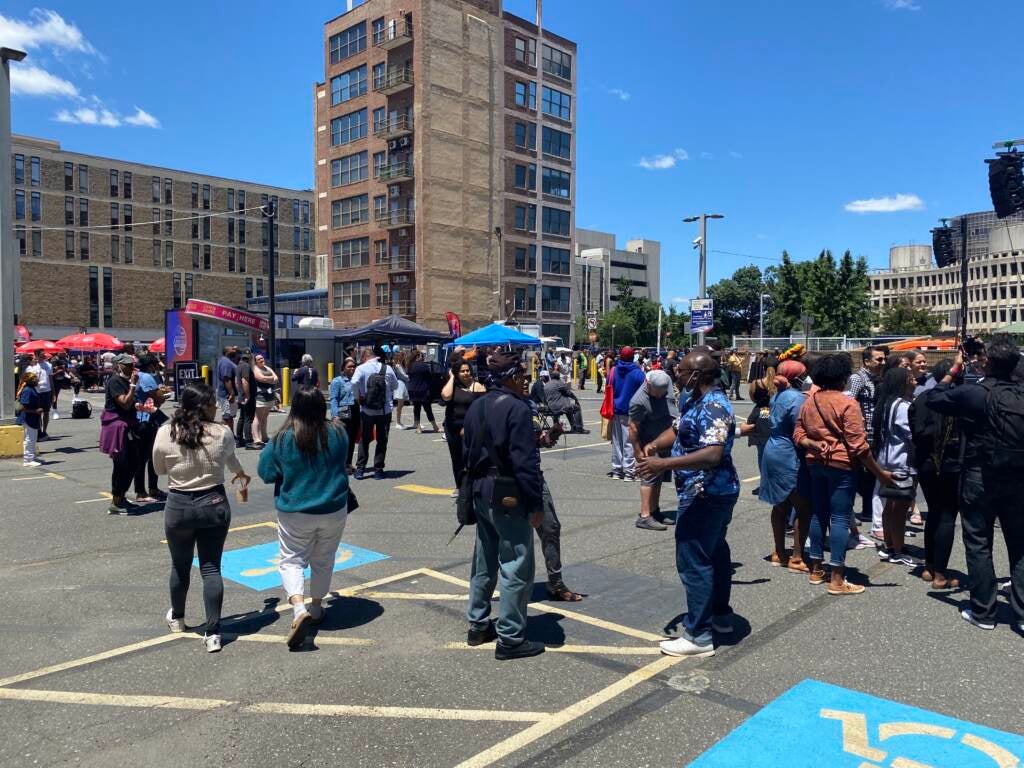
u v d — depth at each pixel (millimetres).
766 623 4969
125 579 6172
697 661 4359
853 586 5609
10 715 3781
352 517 8383
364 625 5043
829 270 55469
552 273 58562
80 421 19938
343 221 54938
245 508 8922
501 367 4453
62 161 72000
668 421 7750
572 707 3799
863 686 3994
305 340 31000
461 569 6383
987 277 126688
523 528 4379
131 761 3324
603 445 14805
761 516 8367
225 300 82125
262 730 3596
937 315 70250
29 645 4727
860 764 3232
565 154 59625
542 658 4441
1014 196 13930
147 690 4051
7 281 14164
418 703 3865
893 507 6336
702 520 4355
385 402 10922
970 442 4855
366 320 53281
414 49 48812
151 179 77562
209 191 81438
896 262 148625
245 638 4824
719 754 3324
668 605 5371
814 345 42000
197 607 5457
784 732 3512
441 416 21047
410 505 9023
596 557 6656
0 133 14055
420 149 48844
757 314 106500
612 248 135125
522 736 3512
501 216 54312
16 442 13180
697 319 25766
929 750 3338
